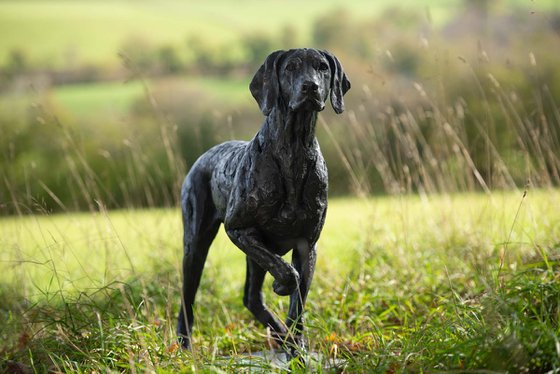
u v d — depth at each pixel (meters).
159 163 14.60
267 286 8.45
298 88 5.37
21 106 20.62
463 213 9.52
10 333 6.85
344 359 5.85
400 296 7.75
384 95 15.62
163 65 31.88
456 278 8.01
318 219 5.81
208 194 6.64
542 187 8.78
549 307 5.75
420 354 5.41
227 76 30.42
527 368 4.83
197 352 5.92
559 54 17.73
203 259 6.77
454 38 24.50
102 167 15.64
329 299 8.05
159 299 8.17
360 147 15.09
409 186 9.18
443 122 10.29
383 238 9.55
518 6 25.23
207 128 17.41
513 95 9.55
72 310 6.95
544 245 8.01
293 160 5.60
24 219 9.34
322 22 33.47
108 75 31.81
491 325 5.26
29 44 37.16
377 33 28.53
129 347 5.85
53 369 5.94
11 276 9.04
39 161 15.24
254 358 5.77
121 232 10.95
